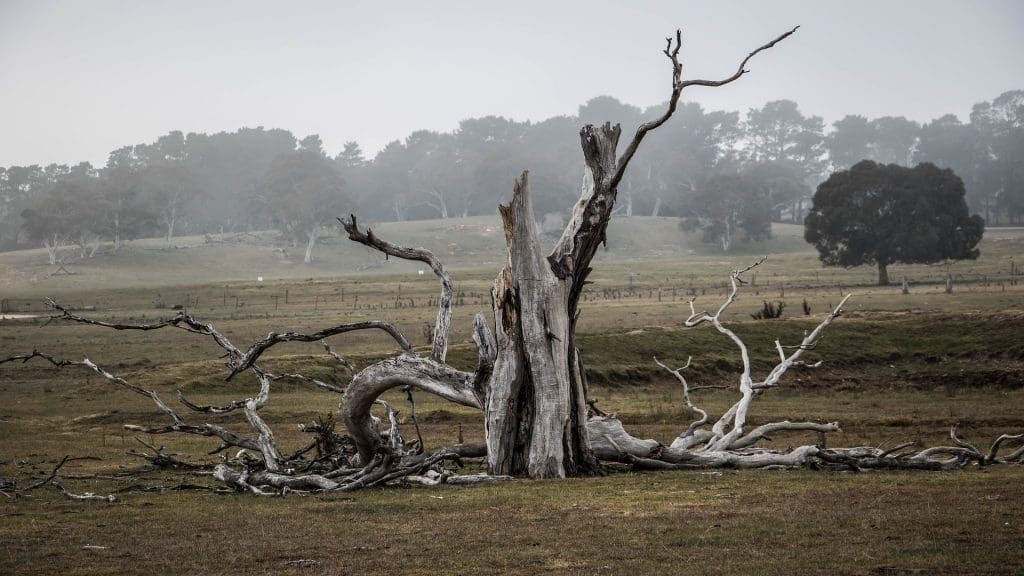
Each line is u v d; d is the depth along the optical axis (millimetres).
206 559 15367
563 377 25422
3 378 57688
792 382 56312
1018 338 62500
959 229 134625
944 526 16422
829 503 19219
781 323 68750
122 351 70750
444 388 25812
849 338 65562
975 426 38000
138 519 19375
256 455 31844
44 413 44281
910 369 59938
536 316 25297
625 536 16391
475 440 34531
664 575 13555
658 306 97438
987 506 18344
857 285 129750
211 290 138000
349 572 14227
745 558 14508
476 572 14102
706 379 57562
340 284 145375
